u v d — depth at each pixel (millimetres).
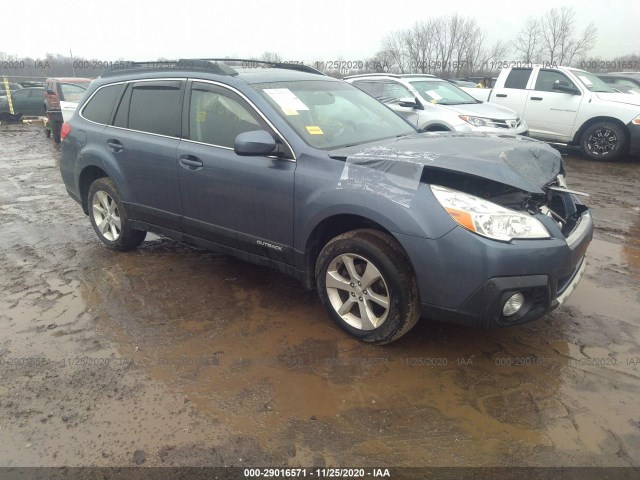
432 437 2441
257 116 3498
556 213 3299
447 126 8289
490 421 2535
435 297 2811
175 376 2932
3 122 19156
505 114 8711
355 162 3043
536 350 3121
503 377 2871
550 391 2742
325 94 3994
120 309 3732
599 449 2350
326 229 3281
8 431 2527
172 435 2484
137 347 3230
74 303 3840
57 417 2619
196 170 3775
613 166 9062
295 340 3281
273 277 4262
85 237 5414
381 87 9469
